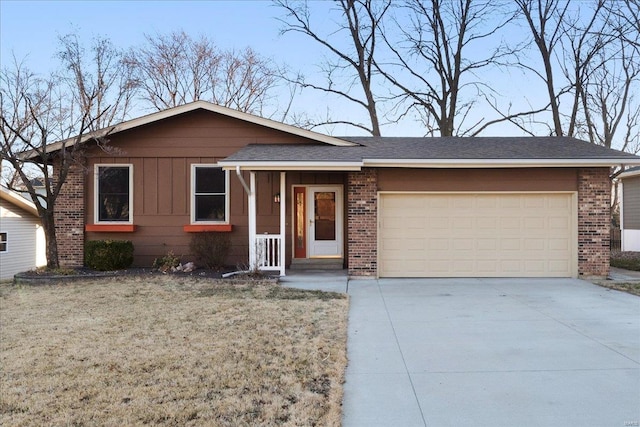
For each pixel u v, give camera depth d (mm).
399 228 11625
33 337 6227
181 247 12961
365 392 4422
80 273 11445
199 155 13062
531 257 11547
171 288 9836
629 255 16125
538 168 11438
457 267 11586
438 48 25516
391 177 11492
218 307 8000
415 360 5328
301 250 13445
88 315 7500
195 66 30844
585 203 11406
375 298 8992
